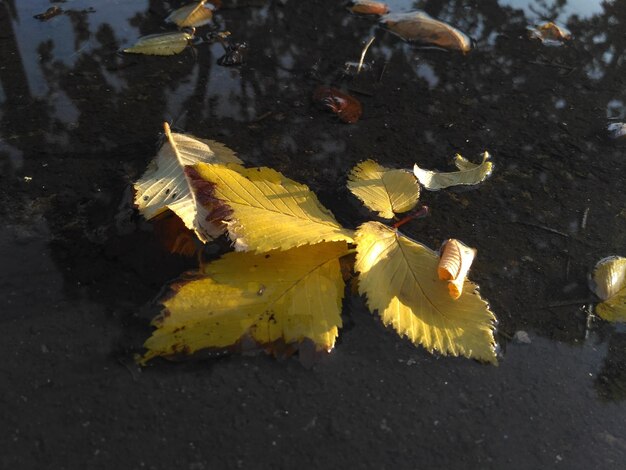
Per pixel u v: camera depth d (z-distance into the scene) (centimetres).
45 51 38
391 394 25
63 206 29
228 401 24
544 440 24
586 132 37
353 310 27
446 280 27
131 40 40
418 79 40
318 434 24
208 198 28
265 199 28
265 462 23
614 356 27
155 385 24
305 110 36
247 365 25
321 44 41
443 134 36
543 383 26
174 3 43
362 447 23
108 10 42
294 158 33
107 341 25
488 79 40
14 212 29
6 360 24
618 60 43
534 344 27
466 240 30
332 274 27
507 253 30
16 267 27
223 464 23
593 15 48
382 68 40
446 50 42
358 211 31
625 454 24
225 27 42
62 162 31
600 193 33
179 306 25
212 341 25
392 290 26
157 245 28
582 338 27
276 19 43
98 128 33
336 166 33
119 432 23
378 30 43
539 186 33
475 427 24
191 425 23
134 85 37
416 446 24
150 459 23
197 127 34
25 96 35
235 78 38
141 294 27
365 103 37
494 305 28
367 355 26
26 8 42
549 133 37
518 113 38
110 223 29
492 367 26
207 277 26
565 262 30
